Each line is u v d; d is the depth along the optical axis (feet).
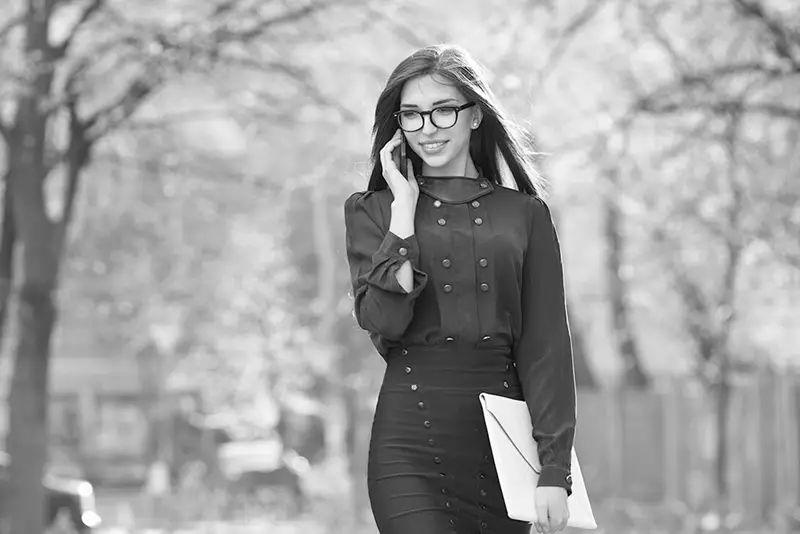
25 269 94.63
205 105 105.70
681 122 103.81
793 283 149.59
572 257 207.31
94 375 237.86
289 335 198.80
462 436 23.39
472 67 24.03
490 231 23.76
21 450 93.86
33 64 89.97
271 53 95.35
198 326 191.83
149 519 144.56
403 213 23.47
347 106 99.81
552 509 22.76
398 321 23.12
